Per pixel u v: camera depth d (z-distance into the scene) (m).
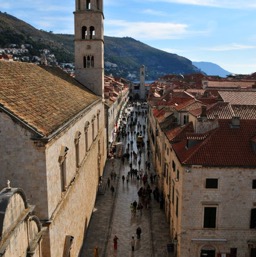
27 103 26.56
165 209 48.19
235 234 34.22
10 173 23.11
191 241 34.25
